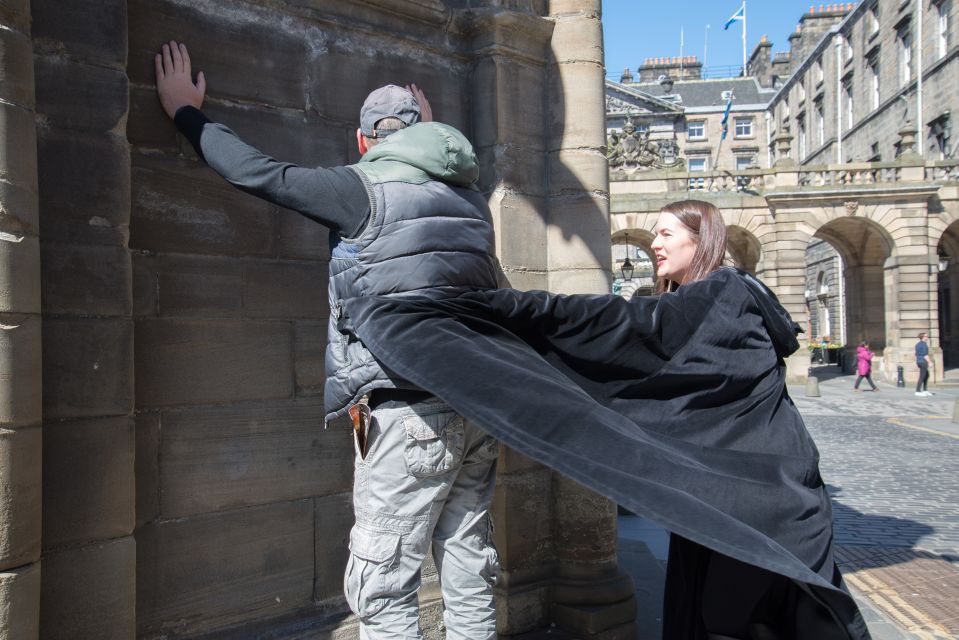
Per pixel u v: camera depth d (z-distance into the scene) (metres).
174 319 2.45
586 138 3.57
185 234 2.48
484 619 2.07
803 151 52.16
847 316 33.50
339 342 2.04
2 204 1.71
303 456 2.77
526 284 3.45
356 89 2.98
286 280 2.74
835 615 1.67
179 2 2.48
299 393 2.76
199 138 2.18
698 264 2.17
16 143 1.76
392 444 1.90
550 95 3.59
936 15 33.28
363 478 1.99
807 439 1.96
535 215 3.52
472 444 2.04
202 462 2.50
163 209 2.43
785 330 2.01
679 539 2.13
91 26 2.12
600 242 3.59
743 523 1.64
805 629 1.84
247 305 2.63
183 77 2.41
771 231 29.64
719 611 1.94
